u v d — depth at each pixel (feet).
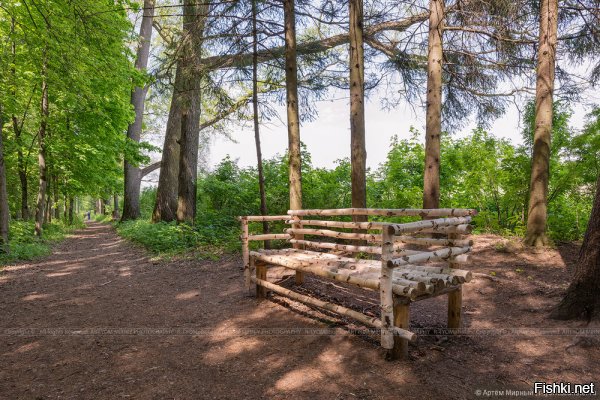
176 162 44.83
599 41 23.72
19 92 38.19
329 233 13.75
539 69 20.08
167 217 43.96
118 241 40.68
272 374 8.58
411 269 10.92
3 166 27.27
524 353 9.27
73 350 10.26
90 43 29.89
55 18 28.40
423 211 10.89
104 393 7.89
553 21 19.77
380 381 8.07
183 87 28.81
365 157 22.95
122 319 12.92
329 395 7.58
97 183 54.75
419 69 30.73
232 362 9.27
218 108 29.30
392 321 8.79
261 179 25.39
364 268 10.97
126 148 51.72
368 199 34.40
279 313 12.91
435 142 23.09
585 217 23.40
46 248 31.63
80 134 43.68
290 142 23.89
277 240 26.03
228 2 25.35
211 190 39.14
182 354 9.83
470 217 10.55
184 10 29.55
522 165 23.93
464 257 9.97
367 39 30.53
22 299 15.88
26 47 34.63
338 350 9.71
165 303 14.82
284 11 24.22
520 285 14.84
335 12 27.94
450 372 8.38
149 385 8.20
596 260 10.64
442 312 12.62
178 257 24.76
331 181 32.71
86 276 20.80
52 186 55.88
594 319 10.30
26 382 8.46
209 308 13.91
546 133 19.77
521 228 23.18
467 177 28.55
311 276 17.79
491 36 23.47
